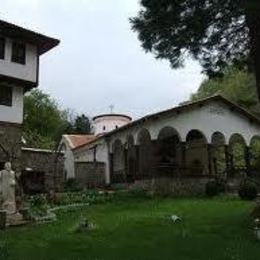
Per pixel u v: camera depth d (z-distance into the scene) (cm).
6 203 2284
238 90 4819
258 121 4028
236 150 4784
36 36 3519
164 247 1588
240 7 1741
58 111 7262
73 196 3225
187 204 2809
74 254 1523
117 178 4156
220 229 1905
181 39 1905
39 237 1850
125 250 1550
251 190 3036
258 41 1800
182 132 3750
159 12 1903
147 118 3725
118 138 4169
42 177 3850
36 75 3562
